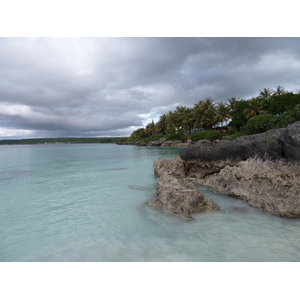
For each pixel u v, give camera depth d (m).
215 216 6.54
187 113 68.62
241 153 10.69
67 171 17.27
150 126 105.56
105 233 5.55
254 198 7.62
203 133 54.84
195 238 5.16
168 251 4.59
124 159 27.52
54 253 4.59
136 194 9.41
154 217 6.57
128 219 6.46
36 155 38.12
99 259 4.33
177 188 7.87
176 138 74.75
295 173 7.68
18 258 4.42
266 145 9.59
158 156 31.73
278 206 6.59
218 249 4.63
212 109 58.66
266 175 8.27
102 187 10.98
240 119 49.78
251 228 5.67
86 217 6.73
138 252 4.57
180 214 6.63
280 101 41.44
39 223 6.30
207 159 12.05
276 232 5.41
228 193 8.85
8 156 35.69
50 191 10.34
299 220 6.14
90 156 33.88
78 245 4.94
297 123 8.59
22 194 9.80
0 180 13.48
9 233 5.64
